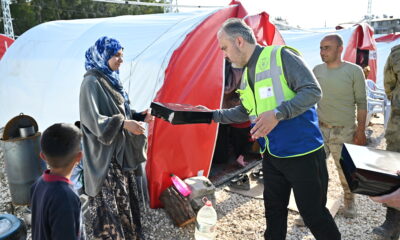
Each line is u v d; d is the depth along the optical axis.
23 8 30.73
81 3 37.28
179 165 3.83
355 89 3.20
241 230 3.34
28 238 3.18
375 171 1.51
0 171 4.96
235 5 4.39
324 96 3.32
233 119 2.63
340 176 3.42
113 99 2.62
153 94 3.63
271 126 1.93
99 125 2.41
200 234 3.14
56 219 1.56
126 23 5.17
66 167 1.71
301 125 2.15
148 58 3.93
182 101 3.70
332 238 2.26
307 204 2.23
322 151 2.24
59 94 4.85
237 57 2.22
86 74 2.55
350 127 3.29
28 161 3.51
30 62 5.54
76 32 5.51
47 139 1.67
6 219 2.57
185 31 4.05
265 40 5.01
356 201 3.95
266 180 2.48
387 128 2.93
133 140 2.75
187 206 3.37
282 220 2.49
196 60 3.84
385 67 2.87
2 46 11.62
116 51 2.59
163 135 3.62
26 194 3.56
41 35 5.99
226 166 5.22
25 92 5.39
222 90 4.08
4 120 5.76
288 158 2.19
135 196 2.93
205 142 4.02
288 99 2.11
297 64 2.05
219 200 4.03
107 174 2.59
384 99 6.93
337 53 3.23
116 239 2.58
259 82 2.18
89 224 3.24
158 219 3.53
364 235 3.19
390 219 2.89
